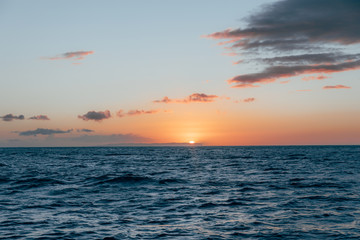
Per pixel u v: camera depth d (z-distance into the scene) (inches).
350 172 1723.7
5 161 3253.0
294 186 1162.0
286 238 541.0
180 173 1779.0
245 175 1626.5
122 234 570.6
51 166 2442.2
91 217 701.3
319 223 633.0
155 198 943.7
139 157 4453.7
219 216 706.2
